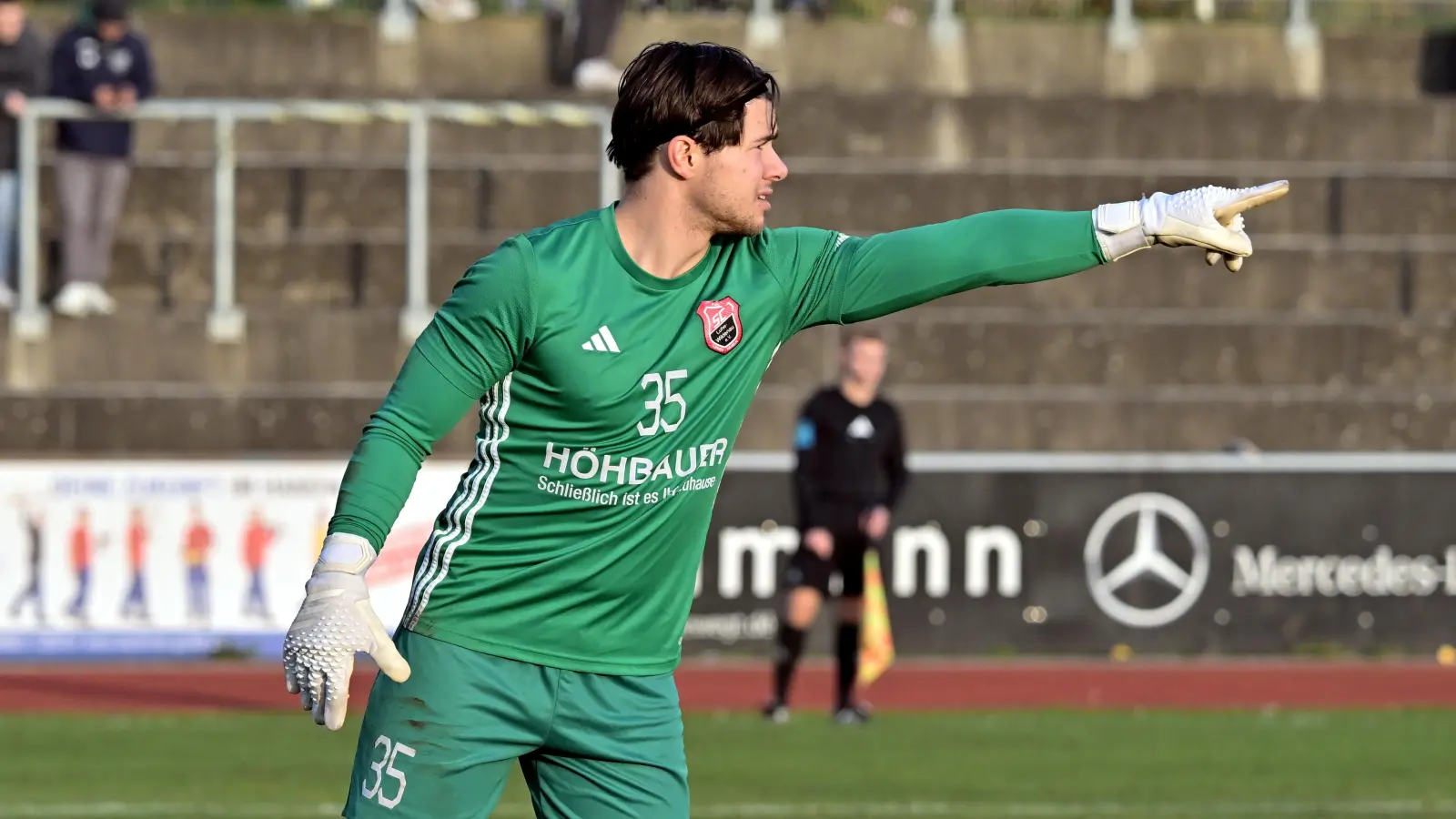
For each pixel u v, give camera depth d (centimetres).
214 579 4334
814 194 5838
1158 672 4334
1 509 4272
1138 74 6481
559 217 5834
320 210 5831
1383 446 5438
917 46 6406
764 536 4484
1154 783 2980
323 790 2869
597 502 1241
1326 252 5791
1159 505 4603
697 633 4475
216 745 3297
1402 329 5634
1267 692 4066
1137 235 1259
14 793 2831
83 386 5216
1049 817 2673
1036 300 5734
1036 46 6456
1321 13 6944
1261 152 6122
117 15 5097
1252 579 4625
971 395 5356
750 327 1259
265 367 5281
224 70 6228
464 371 1199
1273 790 2920
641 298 1216
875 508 3653
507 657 1262
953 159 6072
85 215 5200
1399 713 3800
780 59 6366
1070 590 4584
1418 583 4666
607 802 1289
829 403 3684
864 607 3672
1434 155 6188
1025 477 4578
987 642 4566
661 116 1196
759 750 3288
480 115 5025
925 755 3241
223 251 5272
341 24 6259
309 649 1143
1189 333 5575
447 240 5653
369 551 1187
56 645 4284
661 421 1232
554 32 6303
